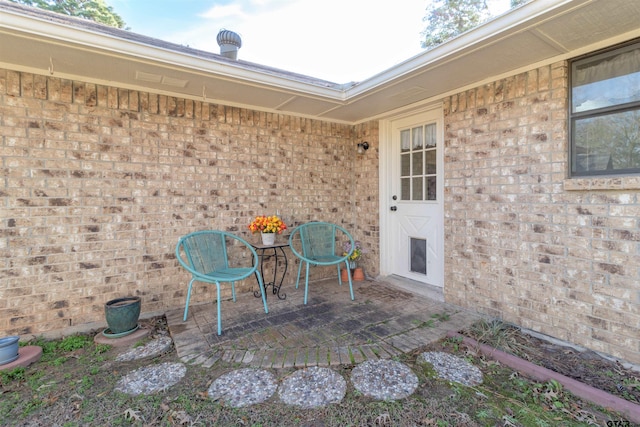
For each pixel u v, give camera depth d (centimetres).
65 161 276
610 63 220
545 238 253
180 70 263
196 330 277
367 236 440
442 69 267
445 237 332
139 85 301
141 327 284
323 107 375
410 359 227
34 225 265
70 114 278
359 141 449
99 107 289
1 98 252
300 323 288
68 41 214
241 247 366
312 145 420
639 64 207
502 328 266
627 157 215
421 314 305
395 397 185
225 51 421
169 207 324
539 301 258
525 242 266
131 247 306
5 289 256
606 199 221
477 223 301
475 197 302
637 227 208
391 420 166
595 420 164
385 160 420
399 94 329
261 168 379
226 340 257
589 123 232
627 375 201
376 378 204
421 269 391
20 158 260
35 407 177
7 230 256
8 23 194
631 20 194
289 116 399
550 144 247
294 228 405
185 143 331
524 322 268
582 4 178
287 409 176
